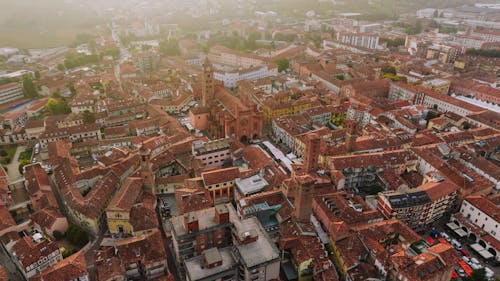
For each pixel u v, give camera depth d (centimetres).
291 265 12862
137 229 13988
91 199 15062
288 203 14525
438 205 15138
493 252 13550
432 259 11656
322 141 19650
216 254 11238
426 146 19388
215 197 16562
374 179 17512
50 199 15950
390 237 13638
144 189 16112
